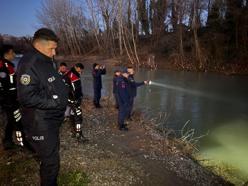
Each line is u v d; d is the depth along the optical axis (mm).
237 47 30031
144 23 48312
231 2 31047
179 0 34625
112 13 46125
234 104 14477
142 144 7379
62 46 62125
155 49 40375
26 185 4633
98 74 11953
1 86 5543
